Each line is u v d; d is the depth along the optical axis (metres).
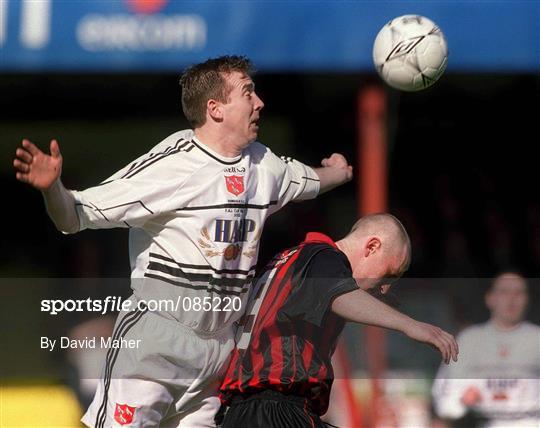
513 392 15.42
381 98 19.30
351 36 18.09
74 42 17.92
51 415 16.11
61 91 21.31
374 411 15.17
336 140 21.47
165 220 12.73
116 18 17.97
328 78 20.89
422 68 15.04
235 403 12.34
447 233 21.17
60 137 21.70
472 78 21.59
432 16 18.22
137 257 13.12
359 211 20.30
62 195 11.86
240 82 12.91
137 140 21.77
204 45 18.02
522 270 20.84
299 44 18.05
